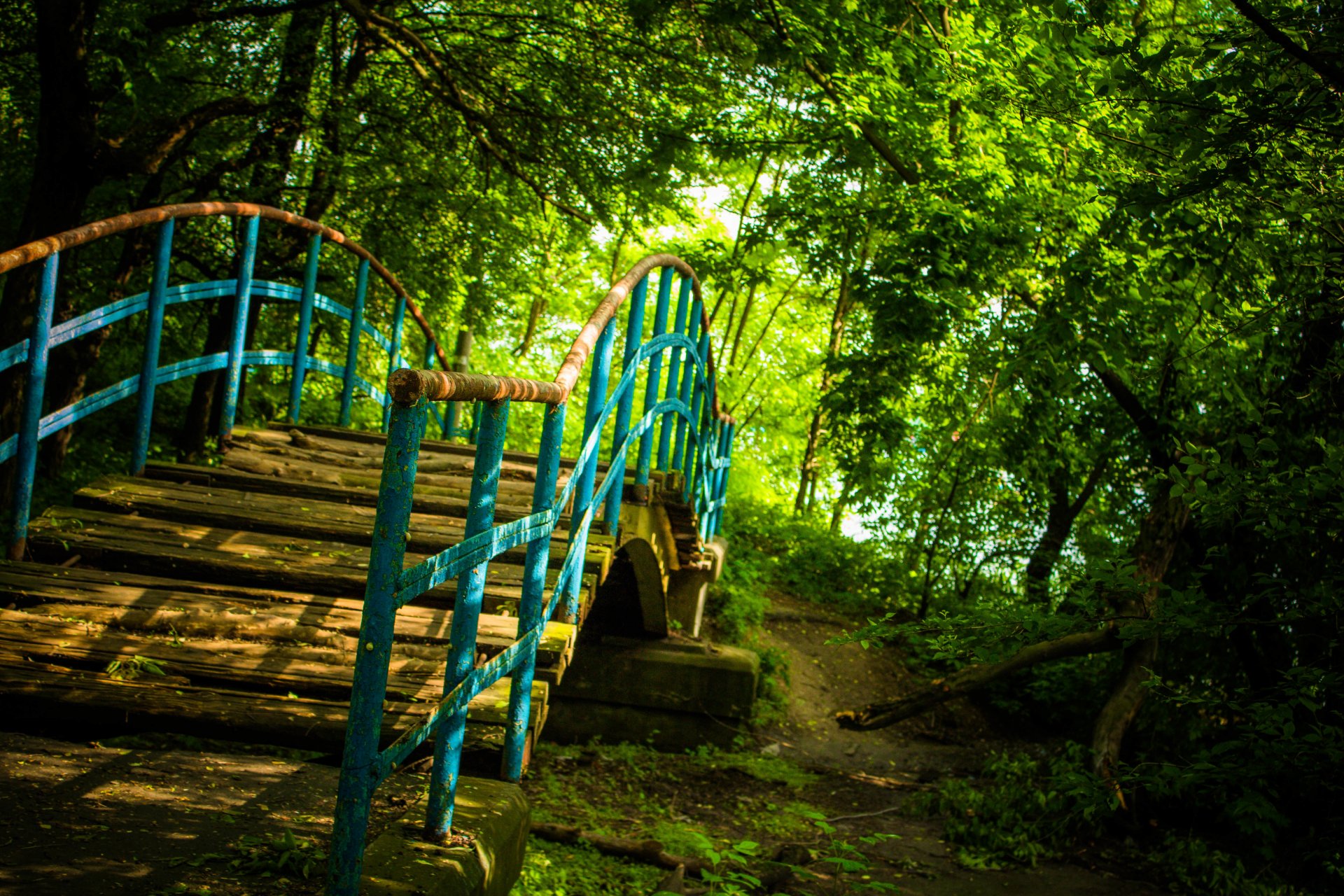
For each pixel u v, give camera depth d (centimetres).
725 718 1216
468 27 1260
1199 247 543
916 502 1756
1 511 849
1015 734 1455
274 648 344
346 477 544
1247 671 826
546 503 305
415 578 199
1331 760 425
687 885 667
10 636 328
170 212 496
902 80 890
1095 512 1658
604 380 414
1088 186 772
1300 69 407
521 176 1204
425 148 1304
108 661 322
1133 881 816
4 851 211
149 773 269
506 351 2359
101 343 1075
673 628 1290
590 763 1084
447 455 626
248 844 231
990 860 845
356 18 1043
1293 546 533
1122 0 706
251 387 1496
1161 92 440
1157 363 970
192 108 1219
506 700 324
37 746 279
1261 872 784
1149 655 977
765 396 2517
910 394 1095
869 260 1088
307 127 1181
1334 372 605
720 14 929
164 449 1230
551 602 325
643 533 638
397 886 212
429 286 1398
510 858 270
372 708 189
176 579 398
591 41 1213
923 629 538
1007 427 1249
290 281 1293
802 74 964
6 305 893
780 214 1083
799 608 1692
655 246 2131
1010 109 746
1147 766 514
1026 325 978
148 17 1000
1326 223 493
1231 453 670
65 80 884
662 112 1177
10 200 1202
